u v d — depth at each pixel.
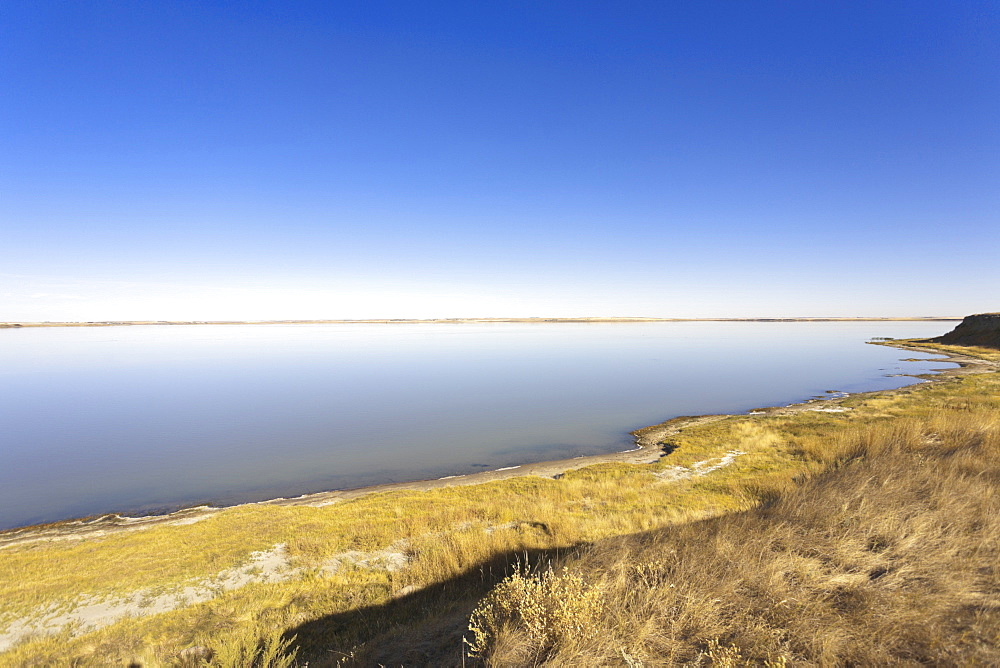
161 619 8.12
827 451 16.80
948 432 13.10
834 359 78.50
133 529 15.67
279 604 8.28
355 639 6.51
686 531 6.32
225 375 86.44
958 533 5.08
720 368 72.31
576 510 12.98
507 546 9.63
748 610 4.03
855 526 5.53
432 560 9.37
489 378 71.81
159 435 36.78
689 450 21.50
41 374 94.75
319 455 28.58
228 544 11.97
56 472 26.45
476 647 4.39
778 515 6.36
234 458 28.58
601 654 3.61
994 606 3.71
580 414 39.16
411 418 41.06
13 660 7.07
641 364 84.06
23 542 15.20
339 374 83.81
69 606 8.90
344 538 11.52
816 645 3.47
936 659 3.17
